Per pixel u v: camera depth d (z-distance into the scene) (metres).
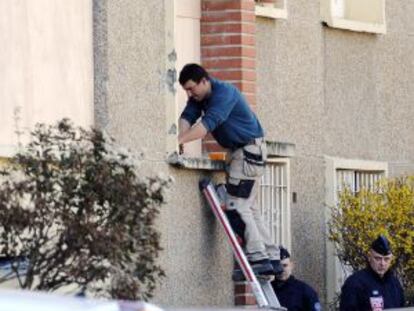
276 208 30.56
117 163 19.67
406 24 35.03
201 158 26.20
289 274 28.03
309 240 31.61
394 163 34.59
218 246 26.89
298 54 31.67
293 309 27.86
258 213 26.92
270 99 30.70
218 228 26.88
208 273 26.66
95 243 19.09
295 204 31.28
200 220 26.48
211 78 25.88
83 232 19.16
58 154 19.83
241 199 26.55
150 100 25.56
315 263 31.70
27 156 19.62
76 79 24.44
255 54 29.55
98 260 19.16
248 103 28.27
